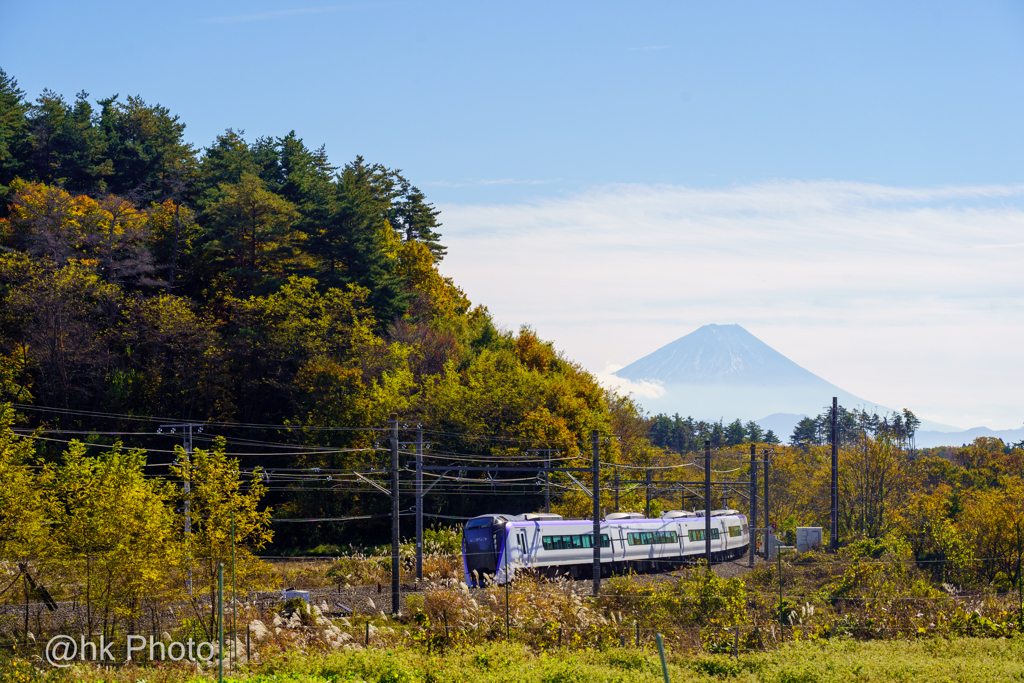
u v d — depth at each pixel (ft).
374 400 175.01
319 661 68.08
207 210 212.64
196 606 76.95
